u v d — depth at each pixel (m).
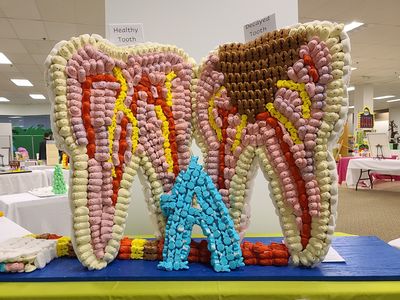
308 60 0.77
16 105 10.54
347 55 0.75
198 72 0.91
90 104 0.79
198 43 1.29
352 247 0.94
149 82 0.88
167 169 0.89
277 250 0.82
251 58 0.83
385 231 2.78
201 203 0.83
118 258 0.88
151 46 0.88
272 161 0.82
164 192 0.89
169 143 0.89
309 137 0.77
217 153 0.88
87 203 0.80
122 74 0.84
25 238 0.94
